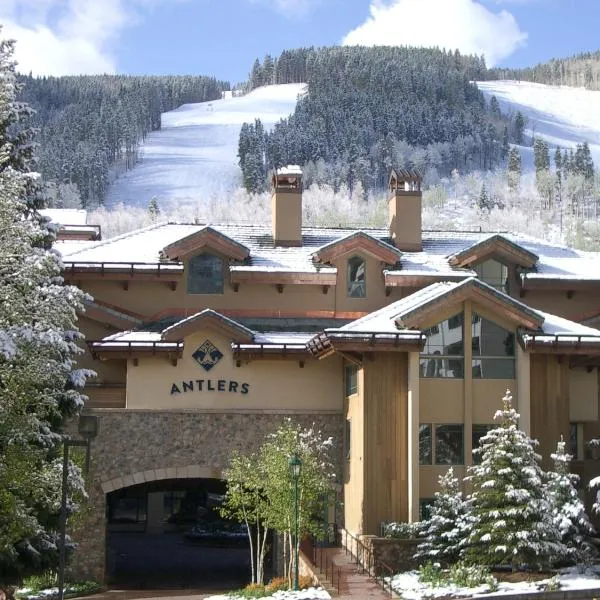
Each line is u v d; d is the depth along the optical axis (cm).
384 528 3189
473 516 2975
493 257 4162
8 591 2773
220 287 4100
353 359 3331
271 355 3684
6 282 2522
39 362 2422
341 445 3644
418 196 4394
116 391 3828
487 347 3394
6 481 2400
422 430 3328
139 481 3516
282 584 3003
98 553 3456
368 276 4141
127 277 3978
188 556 4291
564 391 3422
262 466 3259
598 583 2759
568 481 3044
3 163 2916
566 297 4206
